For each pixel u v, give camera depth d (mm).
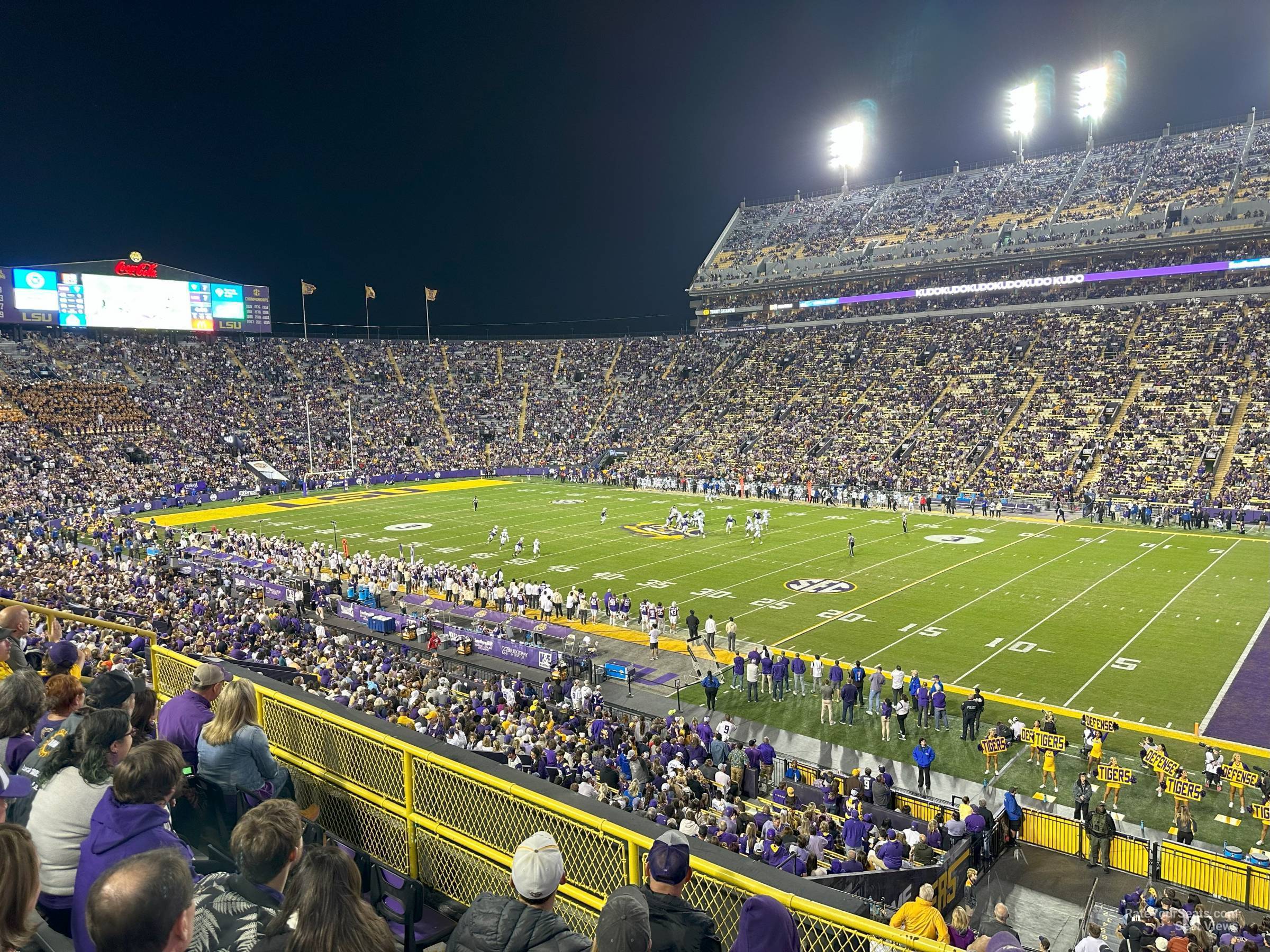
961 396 67062
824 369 78312
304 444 74875
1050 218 77250
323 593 32094
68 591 25641
